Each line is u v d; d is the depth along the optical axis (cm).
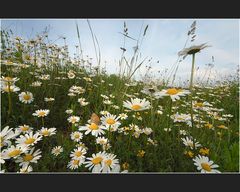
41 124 41
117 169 22
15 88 39
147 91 33
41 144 35
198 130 42
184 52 25
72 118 38
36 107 44
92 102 52
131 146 35
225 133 44
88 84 62
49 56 67
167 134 37
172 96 27
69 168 29
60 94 54
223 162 30
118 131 37
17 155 24
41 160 30
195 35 31
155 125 42
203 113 51
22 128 31
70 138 37
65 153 31
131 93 60
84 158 29
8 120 37
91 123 29
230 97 78
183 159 32
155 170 30
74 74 65
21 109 42
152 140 36
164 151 34
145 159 32
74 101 50
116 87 59
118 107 45
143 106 29
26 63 62
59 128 41
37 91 49
